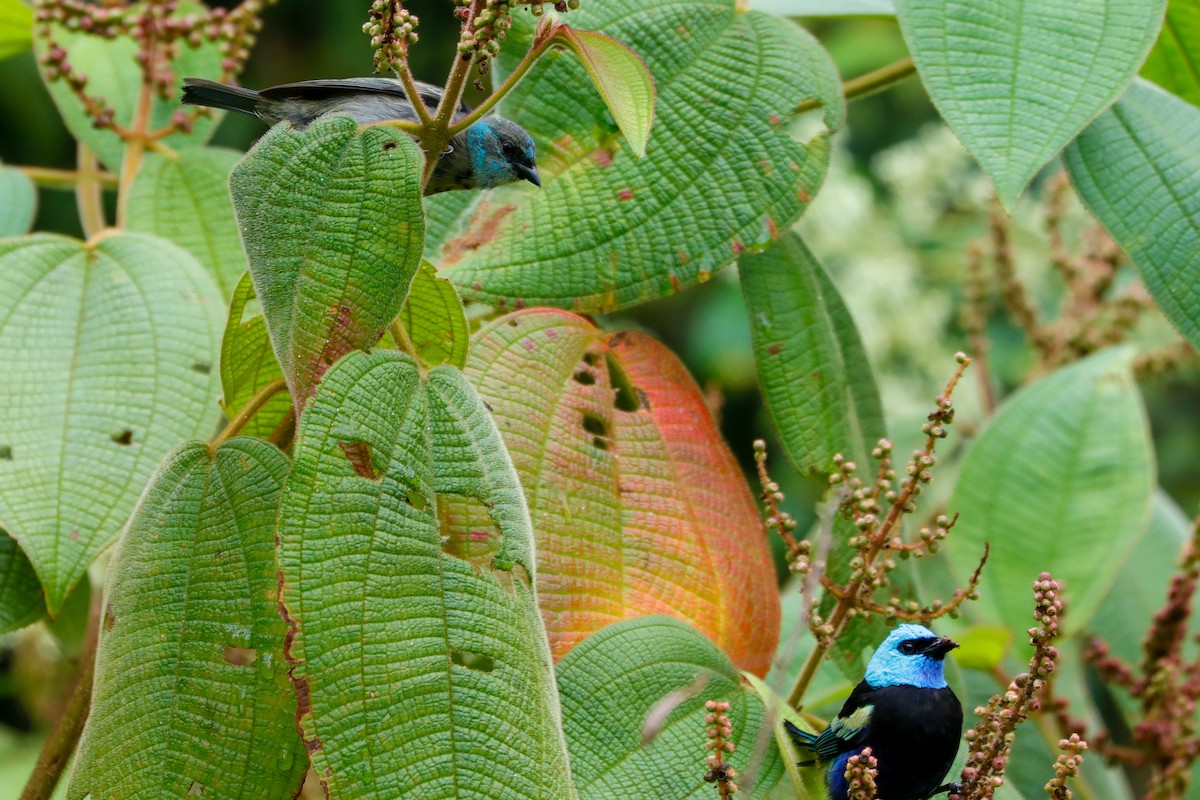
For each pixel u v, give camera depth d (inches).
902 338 437.7
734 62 218.2
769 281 231.1
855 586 191.2
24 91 496.7
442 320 183.2
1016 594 286.5
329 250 159.0
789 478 550.6
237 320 185.2
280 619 165.0
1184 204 221.8
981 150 197.2
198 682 163.9
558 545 199.6
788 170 212.7
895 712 216.4
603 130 213.6
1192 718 278.4
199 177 263.6
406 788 144.3
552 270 205.5
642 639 184.4
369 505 152.3
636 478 206.5
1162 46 269.6
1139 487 287.1
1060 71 201.9
